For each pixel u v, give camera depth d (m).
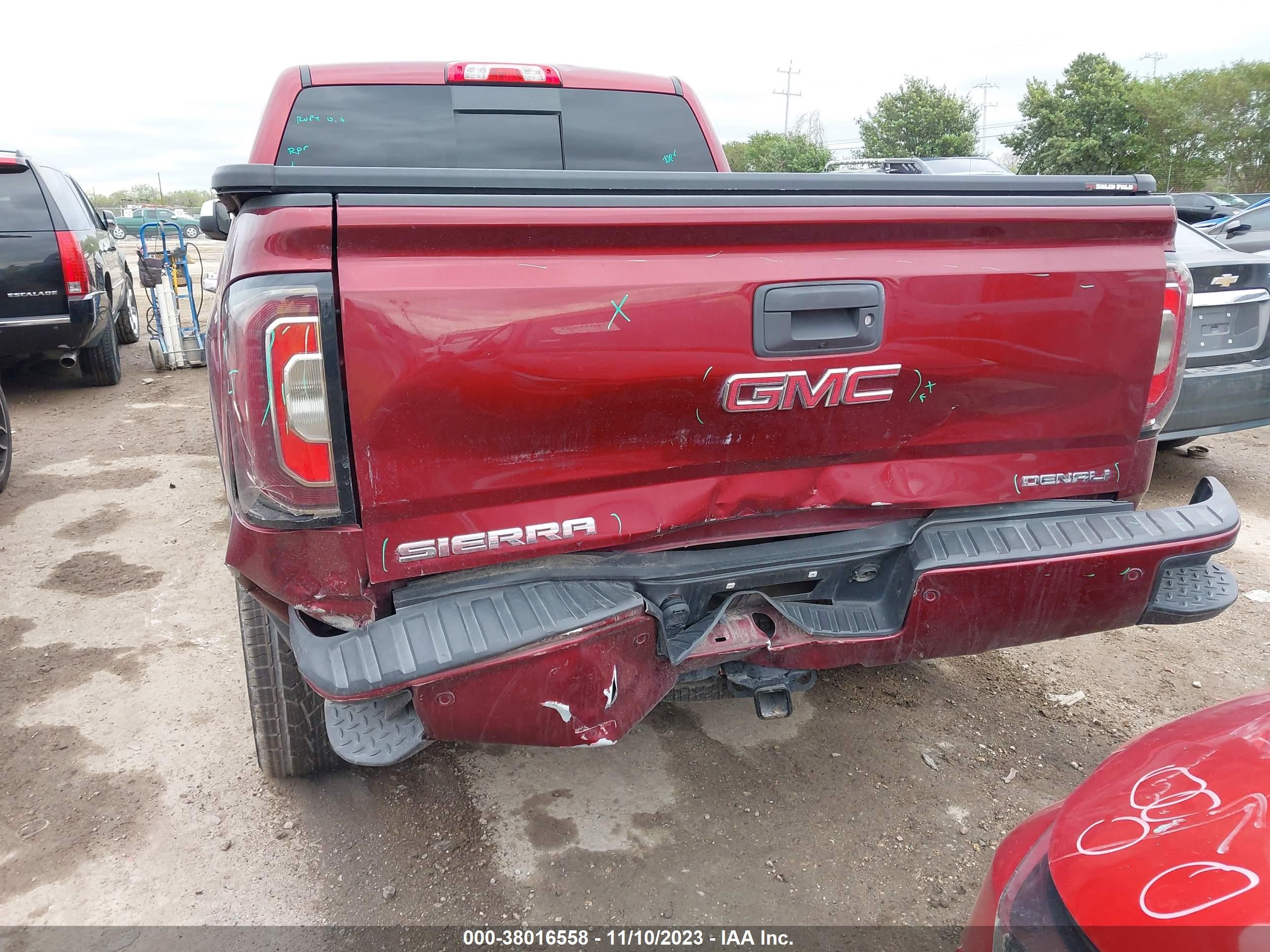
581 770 2.84
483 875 2.40
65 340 7.26
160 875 2.38
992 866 1.65
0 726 3.03
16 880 2.36
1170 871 1.26
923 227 2.01
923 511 2.29
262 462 1.70
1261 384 4.92
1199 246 5.46
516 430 1.81
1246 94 50.47
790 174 1.93
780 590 2.35
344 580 1.79
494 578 1.92
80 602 3.96
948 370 2.09
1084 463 2.33
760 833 2.57
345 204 1.64
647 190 1.83
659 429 1.93
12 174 6.86
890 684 3.38
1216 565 2.49
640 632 1.94
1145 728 3.11
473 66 3.60
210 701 3.20
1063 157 47.03
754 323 1.91
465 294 1.70
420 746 1.82
